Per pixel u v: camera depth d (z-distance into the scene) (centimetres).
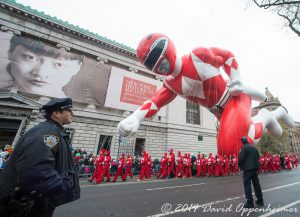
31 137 144
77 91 1519
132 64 1962
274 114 655
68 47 1650
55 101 177
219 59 603
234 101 582
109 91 1667
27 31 1496
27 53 1364
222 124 548
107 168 992
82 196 577
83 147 1511
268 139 3019
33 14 1502
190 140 2114
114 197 561
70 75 1500
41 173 130
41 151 138
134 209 428
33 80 1353
